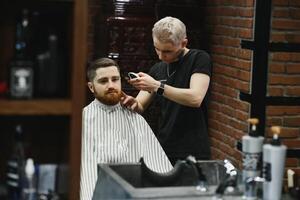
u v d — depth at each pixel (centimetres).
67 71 290
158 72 496
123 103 443
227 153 693
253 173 346
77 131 283
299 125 616
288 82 614
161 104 495
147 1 720
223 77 708
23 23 295
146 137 446
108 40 710
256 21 613
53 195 301
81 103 281
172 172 378
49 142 305
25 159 303
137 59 715
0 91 285
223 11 705
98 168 387
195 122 474
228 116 691
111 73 436
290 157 612
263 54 608
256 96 617
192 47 750
